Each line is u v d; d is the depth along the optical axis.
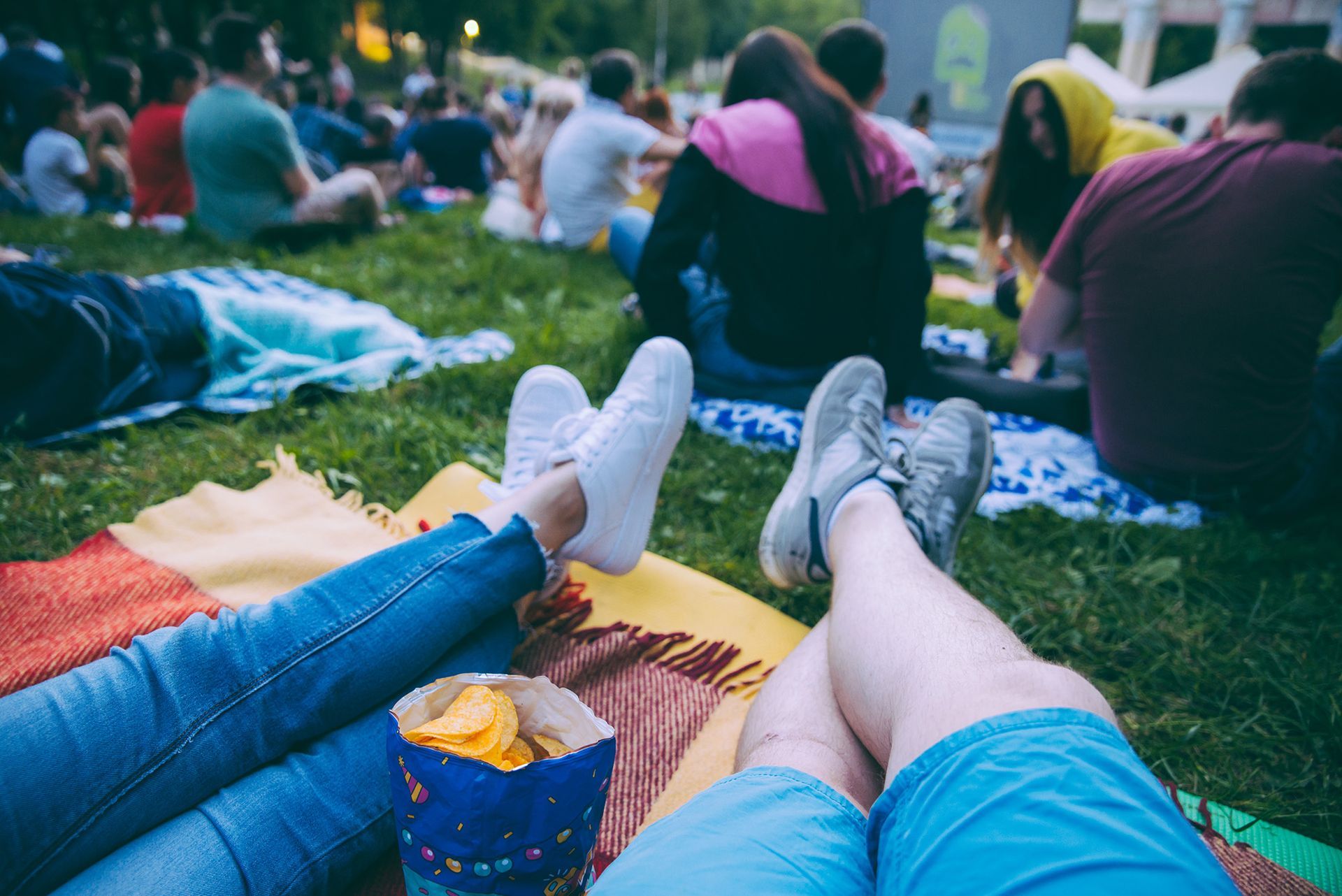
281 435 2.58
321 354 3.03
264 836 0.98
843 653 1.16
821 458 1.85
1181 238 2.35
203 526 1.92
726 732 1.53
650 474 1.75
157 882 0.89
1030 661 0.90
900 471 1.86
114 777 0.93
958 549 2.29
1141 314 2.45
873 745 1.04
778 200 2.64
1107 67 16.05
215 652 1.05
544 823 0.87
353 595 1.19
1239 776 1.58
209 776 1.00
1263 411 2.41
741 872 0.75
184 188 5.78
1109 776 0.70
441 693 0.96
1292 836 1.43
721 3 71.75
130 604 1.57
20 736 0.89
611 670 1.66
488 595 1.30
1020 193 3.60
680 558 2.18
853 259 2.70
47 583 1.61
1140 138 3.38
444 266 4.72
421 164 8.73
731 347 3.06
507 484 1.93
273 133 4.87
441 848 0.87
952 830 0.71
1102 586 2.14
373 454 2.50
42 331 2.39
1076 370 3.44
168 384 2.73
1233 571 2.25
